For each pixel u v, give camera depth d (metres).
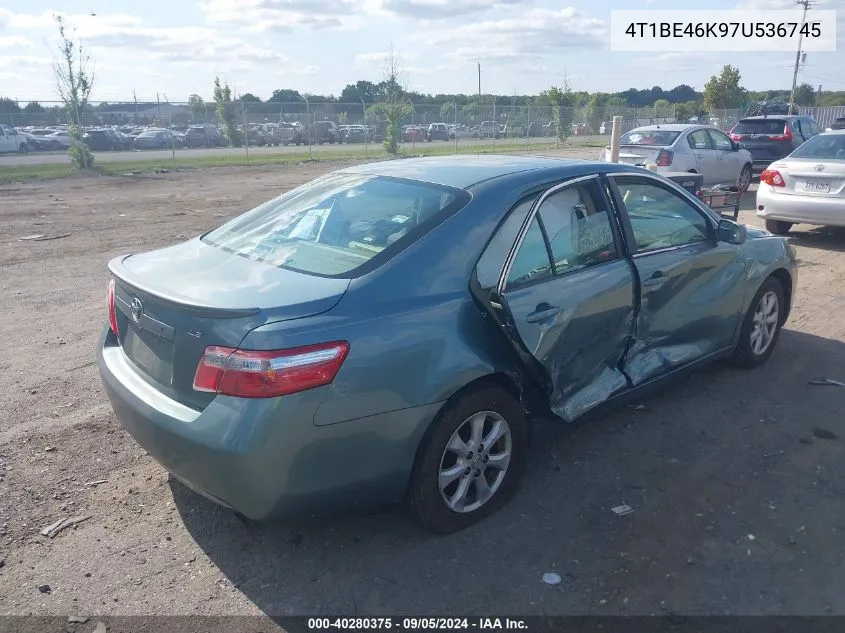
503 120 40.84
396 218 3.54
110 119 32.03
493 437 3.51
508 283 3.50
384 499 3.22
